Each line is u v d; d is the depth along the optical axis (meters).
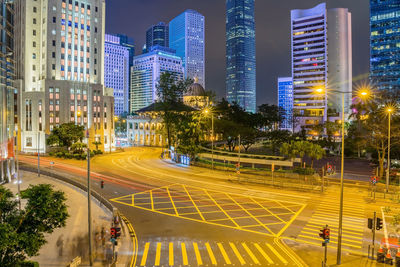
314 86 171.25
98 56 103.12
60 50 94.69
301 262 20.56
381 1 169.75
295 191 42.19
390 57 167.25
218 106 103.06
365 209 33.62
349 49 183.38
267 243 23.86
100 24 103.56
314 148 53.47
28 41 94.62
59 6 94.44
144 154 93.62
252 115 103.19
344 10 179.88
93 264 20.42
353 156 89.06
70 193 42.31
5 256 13.15
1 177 47.53
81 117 96.00
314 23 171.75
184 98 134.62
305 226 27.89
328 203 36.06
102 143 100.25
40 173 55.12
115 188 43.88
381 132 53.22
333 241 24.38
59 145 82.38
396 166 64.44
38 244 14.18
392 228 27.53
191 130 71.31
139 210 33.00
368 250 22.12
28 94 90.94
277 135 89.06
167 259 20.95
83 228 28.17
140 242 24.19
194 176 53.56
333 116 169.38
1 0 48.47
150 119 123.12
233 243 23.86
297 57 175.62
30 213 15.03
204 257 21.27
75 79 97.38
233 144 89.00
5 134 49.34
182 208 33.69
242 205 34.91
